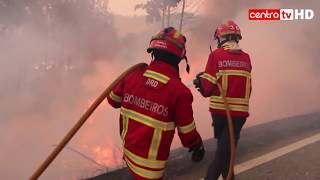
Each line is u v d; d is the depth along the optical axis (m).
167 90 2.26
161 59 2.36
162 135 2.25
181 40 2.37
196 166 4.09
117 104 2.52
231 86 3.39
